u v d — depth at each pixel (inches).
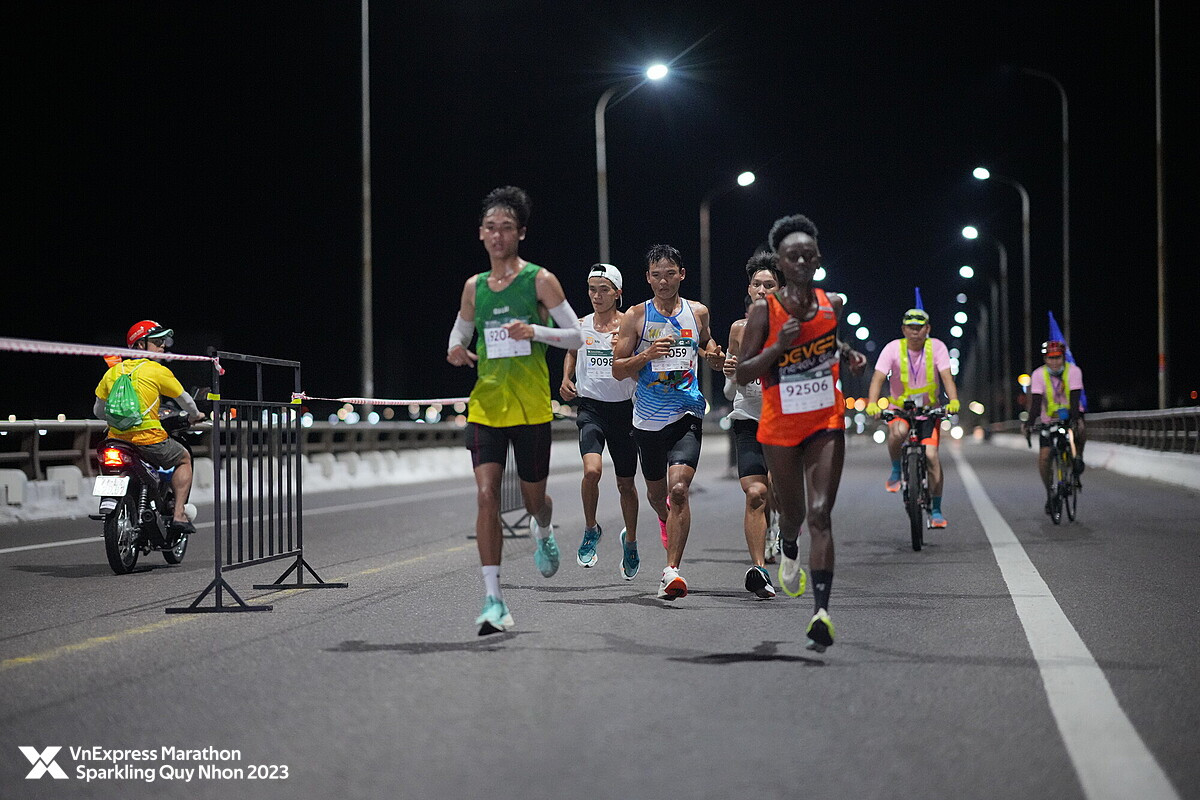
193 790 168.6
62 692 227.1
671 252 338.3
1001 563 410.9
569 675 236.2
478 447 275.9
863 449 2146.9
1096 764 177.0
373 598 342.3
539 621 299.9
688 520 332.5
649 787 167.0
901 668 241.4
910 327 513.7
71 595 356.5
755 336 263.1
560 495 820.0
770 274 353.7
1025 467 1202.0
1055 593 340.8
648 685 227.3
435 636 280.2
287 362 361.7
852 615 307.0
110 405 400.2
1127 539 483.8
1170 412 920.9
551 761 179.2
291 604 332.5
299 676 237.9
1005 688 223.8
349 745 188.7
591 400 361.1
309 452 938.1
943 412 512.1
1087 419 1412.4
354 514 671.1
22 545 503.5
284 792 166.7
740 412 354.0
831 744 187.6
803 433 262.7
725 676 234.8
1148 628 284.5
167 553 429.7
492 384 275.7
